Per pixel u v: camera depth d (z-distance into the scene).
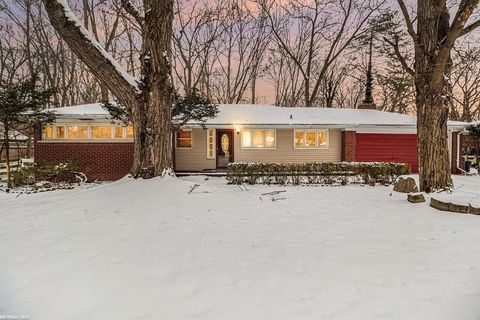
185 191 8.75
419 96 9.05
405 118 19.03
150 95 9.99
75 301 3.58
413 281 4.01
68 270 4.33
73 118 15.08
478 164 18.56
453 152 18.02
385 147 18.22
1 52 27.78
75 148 15.27
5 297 3.67
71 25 9.16
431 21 8.69
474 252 4.96
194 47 30.64
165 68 10.02
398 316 3.27
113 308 3.43
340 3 28.58
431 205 7.79
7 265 4.51
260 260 4.66
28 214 7.25
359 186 12.05
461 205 7.22
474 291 3.77
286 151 18.03
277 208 8.05
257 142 18.03
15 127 14.12
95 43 9.52
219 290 3.79
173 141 17.69
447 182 8.87
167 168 10.14
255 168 12.45
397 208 7.84
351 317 3.25
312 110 20.30
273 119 17.66
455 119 32.12
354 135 17.48
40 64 28.69
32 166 13.47
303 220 6.89
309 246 5.24
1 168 18.16
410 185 10.05
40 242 5.38
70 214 7.07
